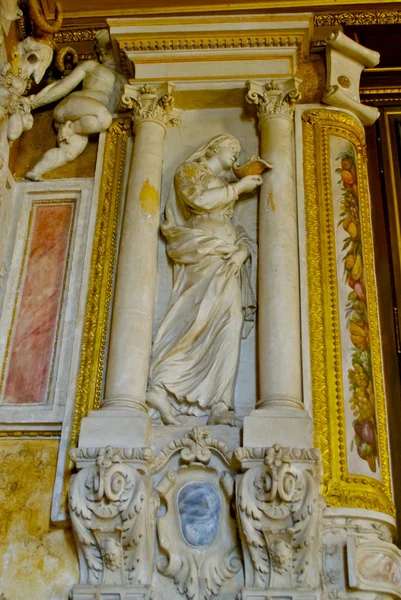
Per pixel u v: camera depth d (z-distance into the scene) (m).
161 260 5.01
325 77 5.59
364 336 4.75
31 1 5.46
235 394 4.58
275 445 4.06
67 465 4.39
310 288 4.81
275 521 3.96
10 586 4.20
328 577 4.03
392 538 4.35
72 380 4.65
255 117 5.44
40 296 5.06
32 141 5.61
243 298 4.80
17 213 5.30
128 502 4.05
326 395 4.50
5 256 5.16
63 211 5.35
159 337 4.68
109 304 4.87
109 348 4.62
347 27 5.89
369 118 5.57
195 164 5.11
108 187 5.29
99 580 4.05
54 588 4.17
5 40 5.30
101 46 5.79
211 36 5.43
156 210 5.05
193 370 4.56
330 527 4.16
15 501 4.42
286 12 5.89
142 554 4.03
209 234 4.89
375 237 5.33
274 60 5.43
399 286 5.13
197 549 4.14
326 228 5.02
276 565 3.93
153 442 4.33
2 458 4.55
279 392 4.35
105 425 4.27
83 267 5.03
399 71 5.83
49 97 5.59
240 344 4.68
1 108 5.07
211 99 5.45
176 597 4.06
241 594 3.89
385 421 4.68
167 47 5.48
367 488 4.27
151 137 5.26
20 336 4.93
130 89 5.40
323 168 5.23
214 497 4.23
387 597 4.04
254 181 5.07
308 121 5.39
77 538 4.09
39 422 4.59
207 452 4.25
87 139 5.54
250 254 4.95
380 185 5.53
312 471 4.05
